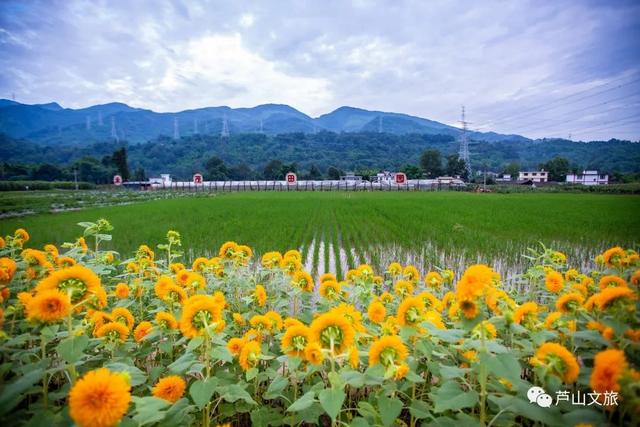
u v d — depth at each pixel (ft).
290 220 70.85
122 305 14.28
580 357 10.65
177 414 7.91
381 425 8.33
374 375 7.97
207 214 82.89
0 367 8.58
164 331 11.06
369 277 14.66
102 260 16.72
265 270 18.13
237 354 10.68
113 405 5.93
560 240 48.19
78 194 212.02
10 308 10.99
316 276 35.17
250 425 11.75
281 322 11.92
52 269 13.88
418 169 369.91
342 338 8.17
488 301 8.36
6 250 16.92
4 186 245.24
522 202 120.16
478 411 10.24
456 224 61.82
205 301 8.68
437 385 11.67
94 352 12.07
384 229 60.18
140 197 185.37
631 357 8.71
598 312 10.28
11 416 8.04
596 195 177.17
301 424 11.27
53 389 12.28
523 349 10.82
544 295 16.90
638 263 13.65
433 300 11.58
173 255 19.89
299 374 9.76
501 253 41.68
